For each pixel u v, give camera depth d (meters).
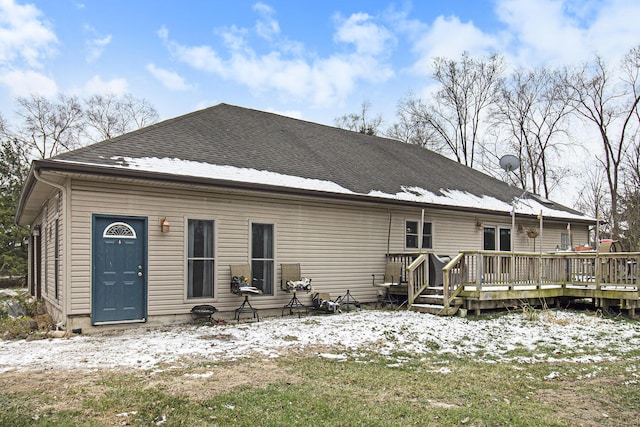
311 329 8.40
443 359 6.62
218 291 9.70
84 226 8.30
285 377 5.42
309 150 13.67
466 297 10.45
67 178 8.19
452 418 4.28
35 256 15.35
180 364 5.94
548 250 17.39
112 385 4.98
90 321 8.27
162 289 9.04
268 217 10.52
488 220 15.35
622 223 26.27
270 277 10.53
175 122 11.77
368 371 5.79
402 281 12.20
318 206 11.38
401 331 8.31
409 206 12.54
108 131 33.28
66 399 4.56
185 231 9.37
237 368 5.77
